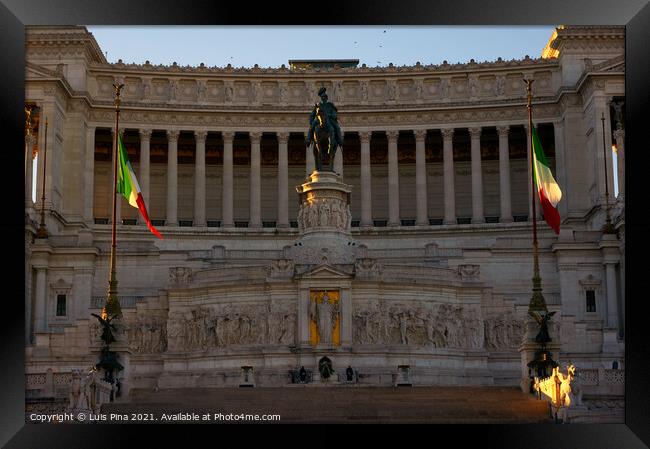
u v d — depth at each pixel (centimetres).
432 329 7762
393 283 7738
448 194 11344
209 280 7944
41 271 8981
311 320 7594
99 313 7888
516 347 7994
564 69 11281
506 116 11450
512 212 11875
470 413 5462
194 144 12050
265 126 11525
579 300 9088
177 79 11575
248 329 7681
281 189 11412
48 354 7744
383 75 11606
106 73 11425
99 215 11625
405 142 12075
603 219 10262
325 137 8256
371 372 7456
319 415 5384
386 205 11994
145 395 6203
